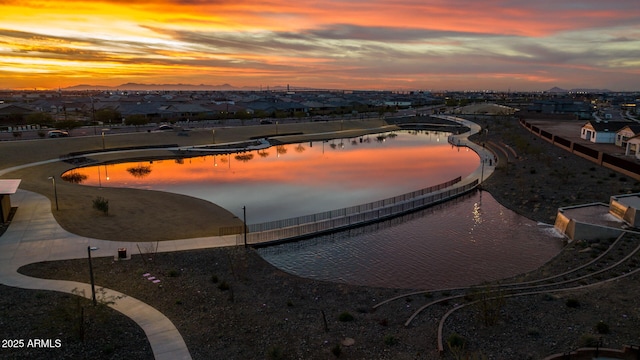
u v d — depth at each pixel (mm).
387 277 35438
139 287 29578
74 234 39188
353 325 25062
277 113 163375
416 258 39250
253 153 101562
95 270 31938
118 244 37312
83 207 47781
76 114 169375
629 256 33438
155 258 34781
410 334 23641
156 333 23953
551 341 22094
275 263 38125
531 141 98188
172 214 47875
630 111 192000
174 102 172625
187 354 22062
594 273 31281
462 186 62594
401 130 158000
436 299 28797
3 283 29312
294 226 45250
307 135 128750
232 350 22516
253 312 26750
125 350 22234
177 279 31219
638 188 51062
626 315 24000
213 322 25359
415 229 47125
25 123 128500
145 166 83688
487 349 21641
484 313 24047
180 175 74750
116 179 70500
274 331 24422
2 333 23141
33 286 29000
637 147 69000
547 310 25344
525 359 20656
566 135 104000
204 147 101000
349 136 134000
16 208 46156
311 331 24375
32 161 78438
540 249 40688
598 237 39625
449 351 21531
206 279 31578
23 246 36062
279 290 30469
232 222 46375
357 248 41781
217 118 150500
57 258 33844
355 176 75062
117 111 144875
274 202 57156
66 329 23750
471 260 38625
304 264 38062
